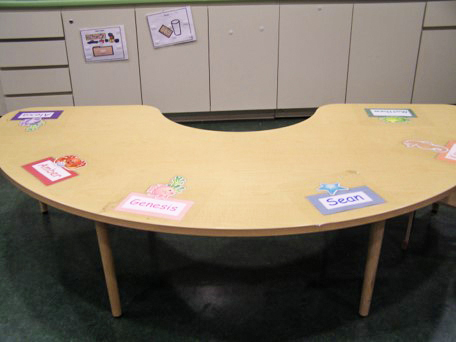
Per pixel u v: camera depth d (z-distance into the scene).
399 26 3.13
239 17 3.01
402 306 1.52
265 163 1.29
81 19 2.90
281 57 3.16
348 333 1.40
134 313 1.50
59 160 1.34
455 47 3.23
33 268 1.75
